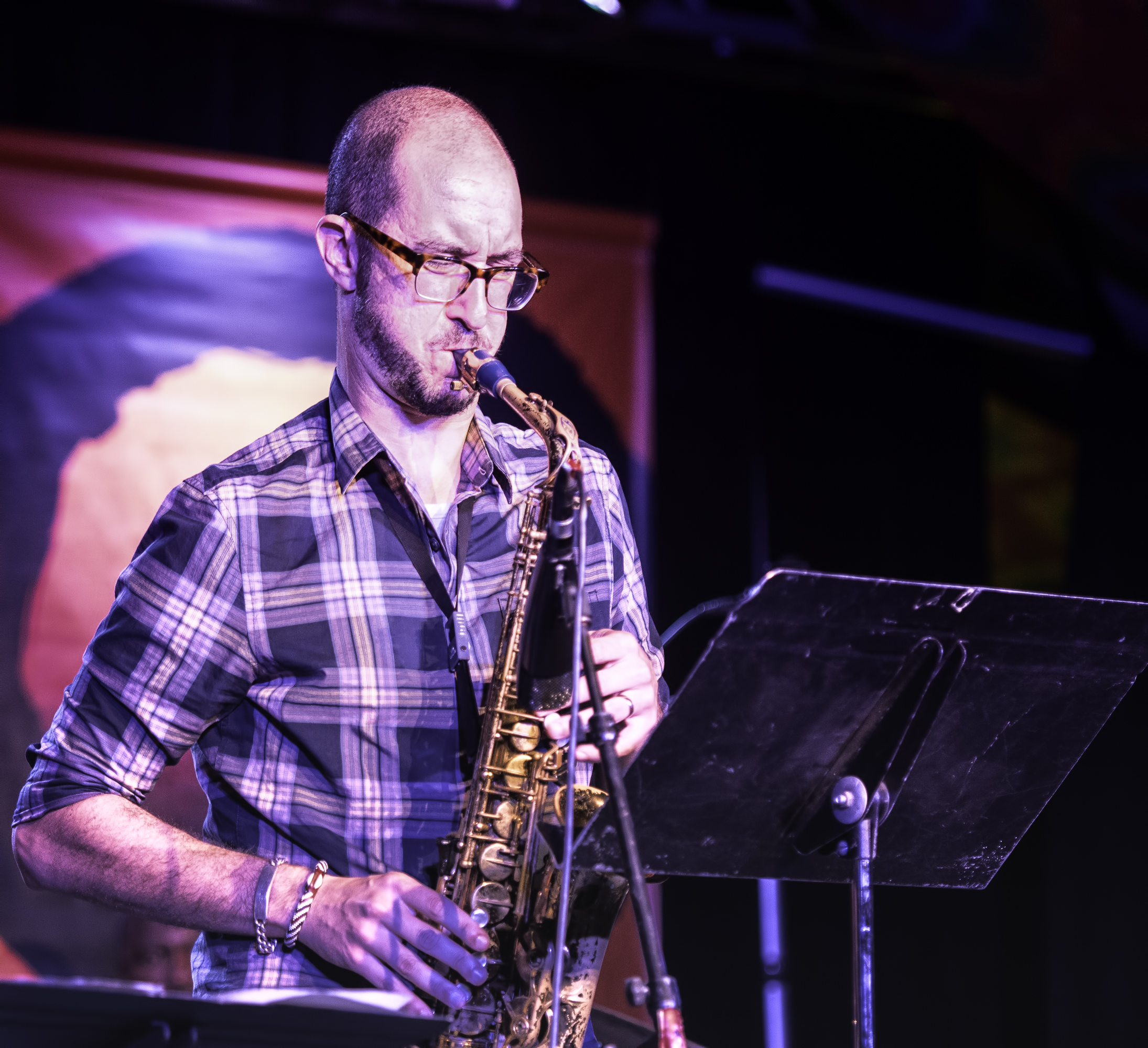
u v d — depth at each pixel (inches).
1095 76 300.2
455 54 330.0
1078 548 367.2
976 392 370.6
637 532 318.0
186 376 293.9
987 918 360.8
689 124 352.2
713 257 351.6
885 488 360.8
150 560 135.4
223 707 135.6
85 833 128.1
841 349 362.9
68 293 289.3
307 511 139.5
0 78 298.4
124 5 307.4
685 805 112.8
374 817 132.5
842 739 115.6
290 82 316.2
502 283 143.3
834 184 365.4
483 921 127.6
